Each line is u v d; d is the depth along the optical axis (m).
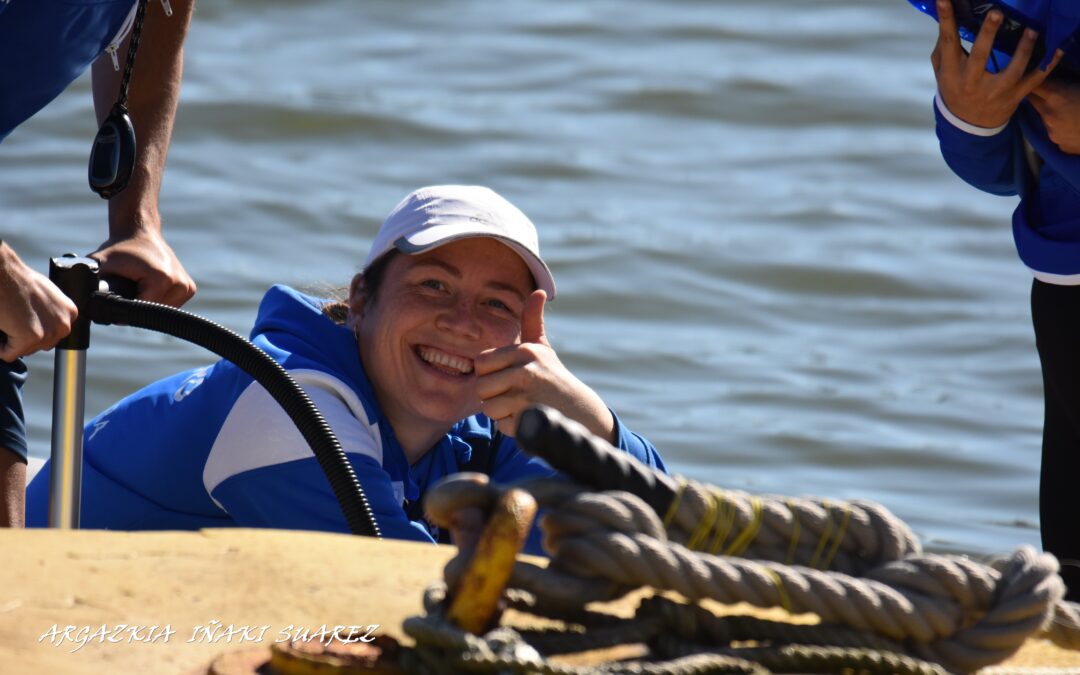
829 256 33.53
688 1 48.38
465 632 6.22
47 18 11.28
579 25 47.00
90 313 11.15
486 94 42.53
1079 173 11.48
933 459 24.64
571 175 37.62
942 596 6.84
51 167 35.72
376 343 12.80
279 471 11.88
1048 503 12.62
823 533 6.98
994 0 11.34
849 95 42.19
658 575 6.45
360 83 42.62
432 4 48.69
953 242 34.66
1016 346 29.59
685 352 29.12
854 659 6.59
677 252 33.34
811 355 29.16
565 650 6.59
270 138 39.00
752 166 38.78
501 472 13.44
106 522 12.56
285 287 13.30
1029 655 7.64
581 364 28.27
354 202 35.22
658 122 41.16
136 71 13.07
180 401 12.64
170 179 36.06
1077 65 11.37
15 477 12.60
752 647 6.68
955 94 11.77
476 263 12.80
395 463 12.74
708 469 24.38
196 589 7.29
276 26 47.22
